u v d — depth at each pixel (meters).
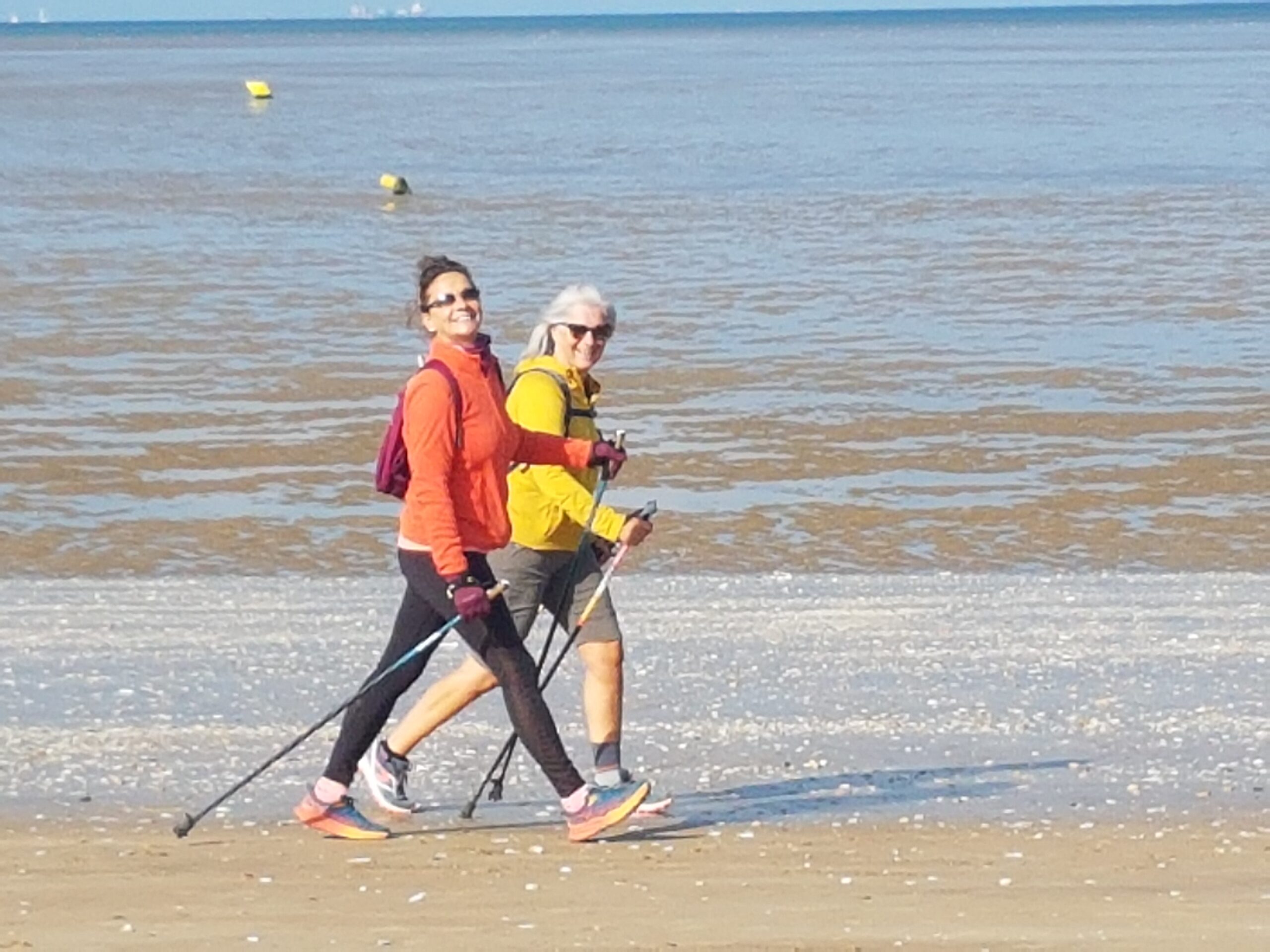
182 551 51.19
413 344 81.81
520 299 96.56
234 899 22.91
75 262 109.75
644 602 44.69
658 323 86.69
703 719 34.28
